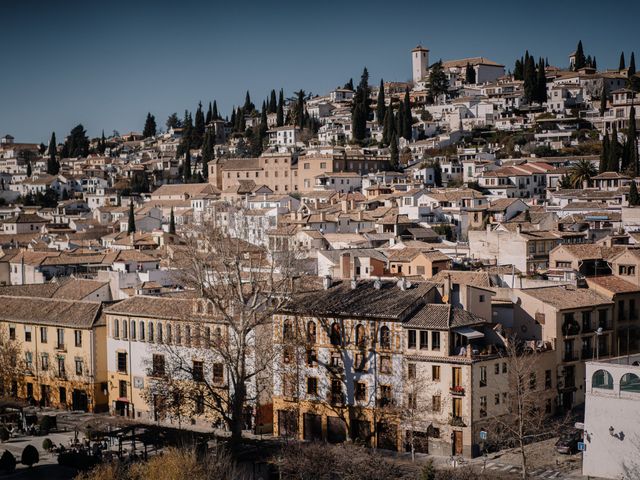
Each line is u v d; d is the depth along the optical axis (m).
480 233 163.88
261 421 115.31
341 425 109.38
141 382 124.62
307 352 112.06
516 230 167.38
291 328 114.19
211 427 117.50
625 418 89.81
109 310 128.25
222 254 117.19
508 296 118.44
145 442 103.19
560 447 99.56
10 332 138.50
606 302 120.62
